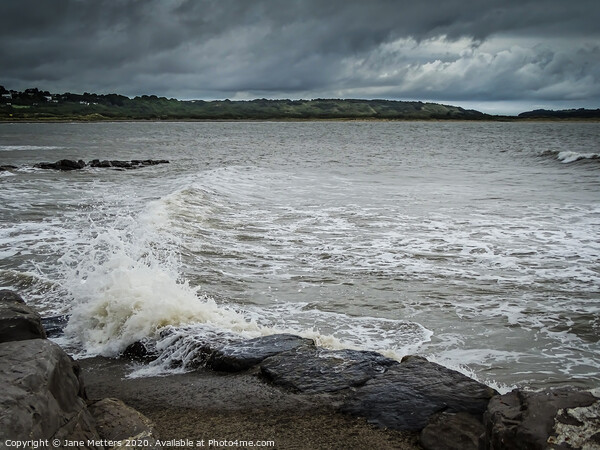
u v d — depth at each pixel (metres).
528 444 3.55
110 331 7.66
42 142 66.94
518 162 39.47
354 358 6.35
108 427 4.11
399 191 23.41
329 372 6.00
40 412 3.42
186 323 7.75
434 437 4.61
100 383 6.27
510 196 21.72
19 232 14.66
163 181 27.08
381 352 7.09
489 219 16.66
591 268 11.31
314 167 35.59
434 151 53.41
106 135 90.62
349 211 18.11
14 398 3.37
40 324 5.71
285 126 168.12
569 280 10.55
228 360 6.48
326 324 8.52
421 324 8.52
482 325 8.48
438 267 11.48
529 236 14.23
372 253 12.60
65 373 4.02
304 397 5.51
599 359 7.31
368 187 24.89
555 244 13.34
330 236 14.31
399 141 74.94
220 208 18.27
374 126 169.00
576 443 3.45
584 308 9.12
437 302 9.46
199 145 63.69
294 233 14.66
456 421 4.79
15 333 5.39
